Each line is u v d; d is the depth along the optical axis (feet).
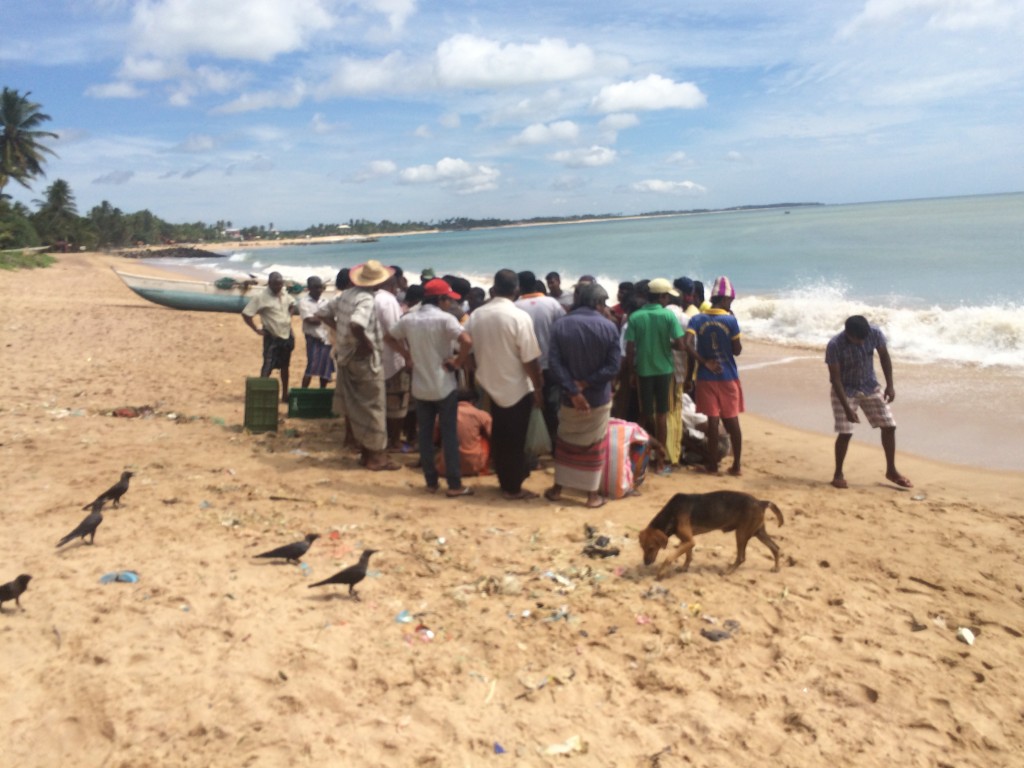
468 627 15.52
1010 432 33.09
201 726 12.00
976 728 12.88
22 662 13.47
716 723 12.76
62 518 20.53
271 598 16.20
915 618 16.38
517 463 23.93
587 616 16.14
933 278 93.20
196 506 21.83
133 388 40.91
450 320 23.36
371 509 22.41
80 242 365.20
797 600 17.08
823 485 27.14
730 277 114.83
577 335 22.50
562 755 11.89
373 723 12.34
